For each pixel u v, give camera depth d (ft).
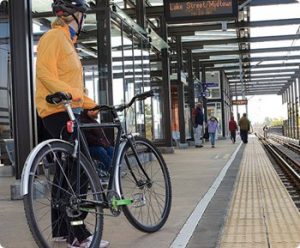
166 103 67.00
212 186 29.48
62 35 14.40
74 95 13.89
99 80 40.01
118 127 15.61
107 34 39.93
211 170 39.91
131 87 47.14
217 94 146.92
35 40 35.73
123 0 53.47
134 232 17.10
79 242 13.73
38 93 14.60
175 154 63.62
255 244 15.37
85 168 13.91
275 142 138.51
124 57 44.86
